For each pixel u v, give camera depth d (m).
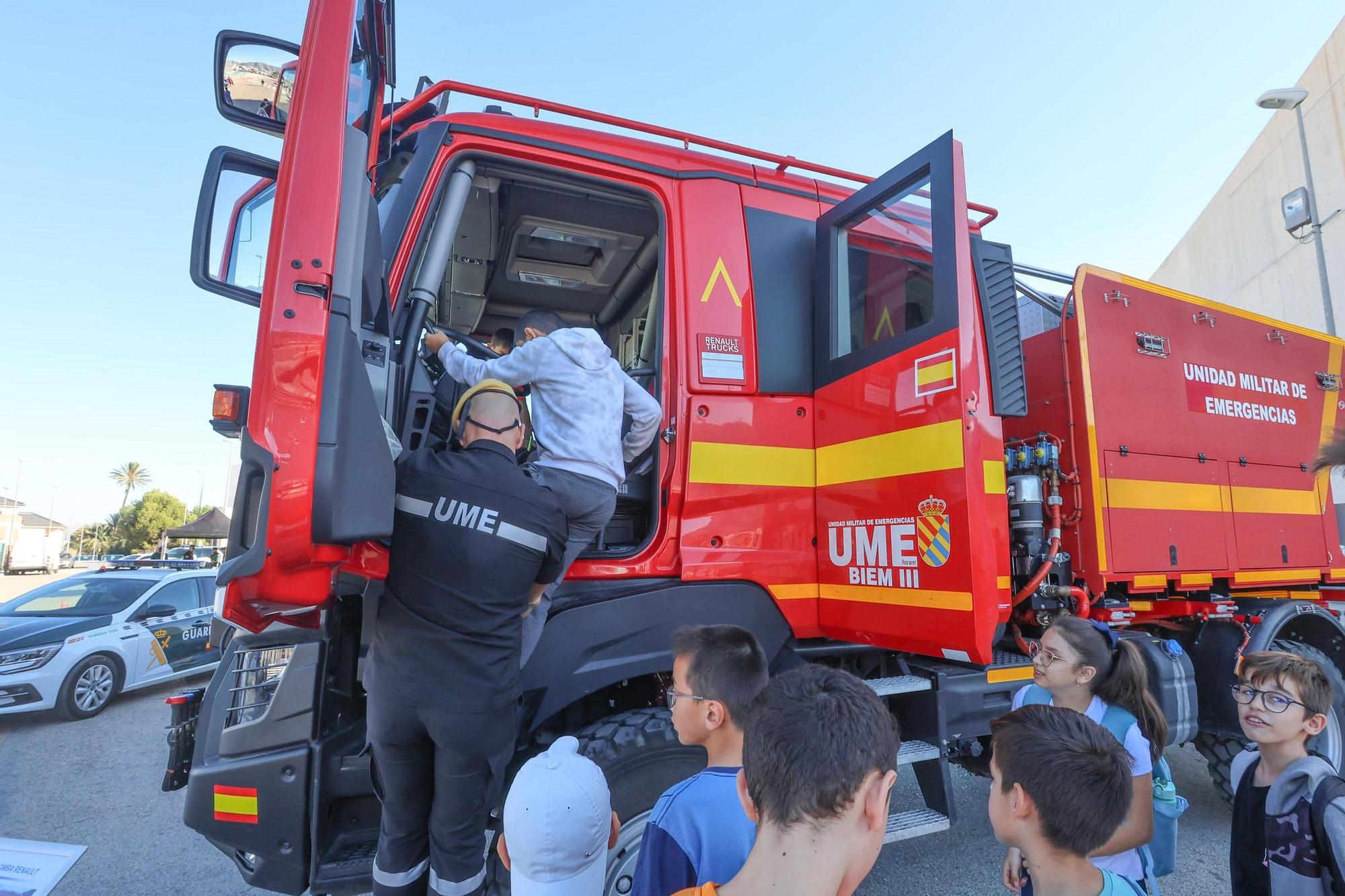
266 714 2.21
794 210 3.25
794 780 1.06
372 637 2.06
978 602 2.36
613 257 3.86
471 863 1.98
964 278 2.56
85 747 6.25
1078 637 2.30
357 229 1.88
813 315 3.15
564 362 2.43
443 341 2.54
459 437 2.24
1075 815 1.41
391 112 2.69
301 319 1.72
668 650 2.60
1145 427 3.78
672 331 2.90
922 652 2.60
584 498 2.34
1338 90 13.59
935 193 2.68
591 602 2.52
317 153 1.82
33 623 7.58
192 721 2.29
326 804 2.20
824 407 3.02
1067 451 3.61
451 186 2.73
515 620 2.05
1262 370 4.52
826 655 3.00
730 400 2.91
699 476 2.79
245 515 1.74
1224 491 4.11
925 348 2.62
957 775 5.06
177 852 4.14
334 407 1.72
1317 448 4.75
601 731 2.45
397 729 1.92
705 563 2.73
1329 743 3.91
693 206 3.03
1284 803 1.95
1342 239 13.45
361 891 2.15
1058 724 1.53
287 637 2.28
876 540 2.72
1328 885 1.85
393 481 1.85
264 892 3.65
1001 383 2.91
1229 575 4.04
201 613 8.73
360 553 1.92
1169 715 3.71
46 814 4.73
